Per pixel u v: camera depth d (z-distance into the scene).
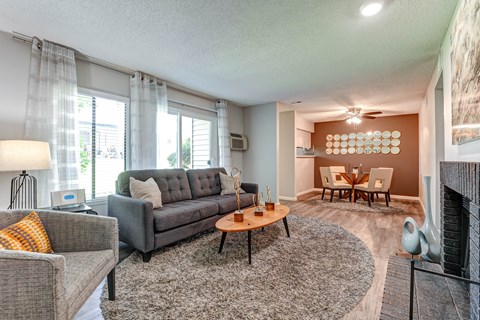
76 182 2.72
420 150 5.55
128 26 2.22
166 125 3.77
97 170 3.14
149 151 3.48
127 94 3.43
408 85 3.88
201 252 2.52
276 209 2.99
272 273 2.05
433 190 3.41
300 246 2.69
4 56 2.35
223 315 1.52
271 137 5.31
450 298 1.49
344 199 5.89
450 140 2.19
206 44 2.56
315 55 2.81
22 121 2.44
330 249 2.60
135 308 1.59
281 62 3.01
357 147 7.00
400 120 6.39
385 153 6.57
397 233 3.19
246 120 5.71
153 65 3.14
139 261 2.31
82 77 2.95
